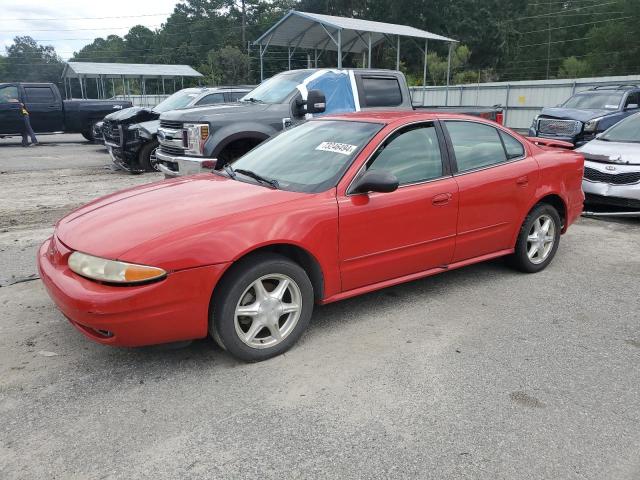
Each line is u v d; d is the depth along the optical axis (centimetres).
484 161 473
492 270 539
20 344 376
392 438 275
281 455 262
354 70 884
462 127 467
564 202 533
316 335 392
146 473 250
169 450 265
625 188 728
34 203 869
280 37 2023
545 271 538
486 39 5822
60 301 316
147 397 311
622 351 370
